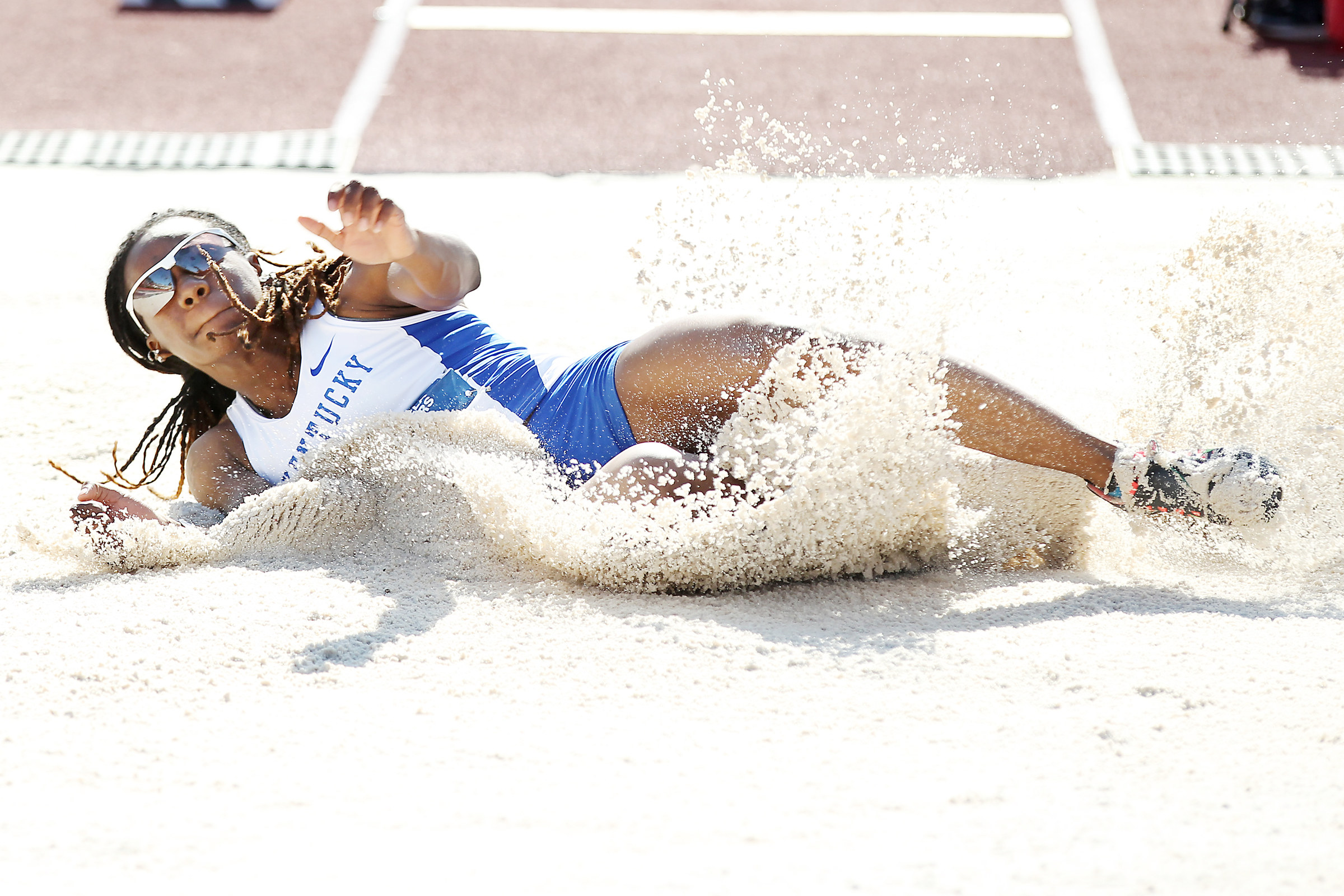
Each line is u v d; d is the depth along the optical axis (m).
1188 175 23.86
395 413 12.11
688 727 8.45
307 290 12.41
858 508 10.66
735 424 11.06
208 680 9.24
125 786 7.91
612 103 29.11
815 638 9.70
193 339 11.98
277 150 26.42
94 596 10.70
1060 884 6.58
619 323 17.25
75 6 36.84
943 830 7.14
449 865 6.93
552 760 8.06
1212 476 10.30
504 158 25.86
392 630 10.02
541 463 11.73
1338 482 11.03
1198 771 7.69
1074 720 8.31
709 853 6.99
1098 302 16.80
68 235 21.73
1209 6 35.38
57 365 16.58
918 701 8.66
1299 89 28.97
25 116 28.77
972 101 28.53
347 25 35.19
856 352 10.80
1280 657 9.02
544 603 10.50
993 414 10.66
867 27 34.28
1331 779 7.52
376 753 8.21
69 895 6.79
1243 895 6.45
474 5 36.91
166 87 30.69
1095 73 30.23
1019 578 10.97
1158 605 10.13
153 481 13.23
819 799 7.52
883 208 18.92
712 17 35.56
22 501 12.83
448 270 11.82
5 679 9.28
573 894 6.63
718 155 25.72
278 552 11.64
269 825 7.42
